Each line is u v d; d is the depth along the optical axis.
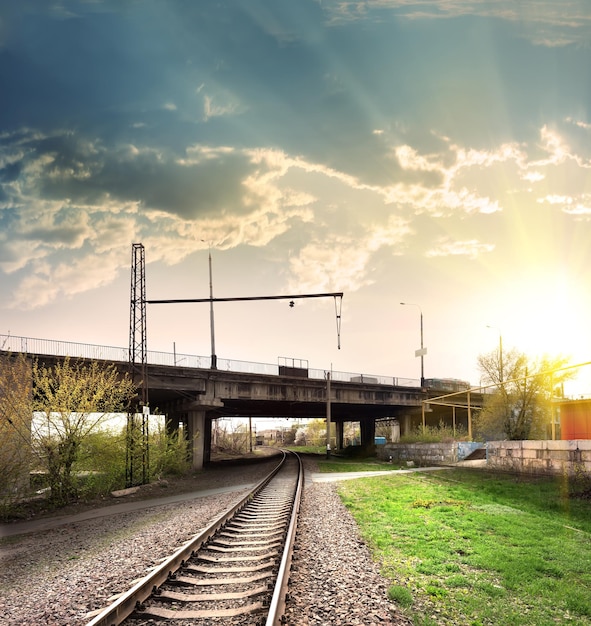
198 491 26.61
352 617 6.22
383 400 65.94
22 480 20.53
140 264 30.03
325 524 13.11
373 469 38.12
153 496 25.16
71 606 7.00
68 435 22.41
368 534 11.59
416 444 46.28
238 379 50.41
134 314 29.53
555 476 22.33
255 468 45.00
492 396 43.75
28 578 9.32
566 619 6.50
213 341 52.38
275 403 61.84
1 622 6.65
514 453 26.08
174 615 6.16
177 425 54.19
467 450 38.94
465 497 17.95
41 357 32.72
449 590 7.53
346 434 140.00
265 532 12.02
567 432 33.50
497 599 7.15
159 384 43.69
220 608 6.43
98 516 18.88
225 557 9.16
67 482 22.52
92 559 10.44
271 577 7.55
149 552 10.23
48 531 16.08
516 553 9.65
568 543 10.63
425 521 13.32
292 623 5.90
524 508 15.47
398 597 6.98
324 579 7.73
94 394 23.95
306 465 44.12
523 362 41.22
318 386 58.59
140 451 29.38
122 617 6.11
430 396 70.69
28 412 21.36
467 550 9.91
